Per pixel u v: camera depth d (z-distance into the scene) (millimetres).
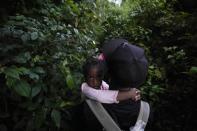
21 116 3016
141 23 6039
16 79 2758
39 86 2869
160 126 4234
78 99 3070
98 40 5215
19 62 2889
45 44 3205
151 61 4746
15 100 2936
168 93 4398
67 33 3564
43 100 2965
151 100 4074
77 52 3453
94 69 2434
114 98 2406
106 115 2363
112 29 5801
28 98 2891
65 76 3029
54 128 3008
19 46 3053
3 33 3125
